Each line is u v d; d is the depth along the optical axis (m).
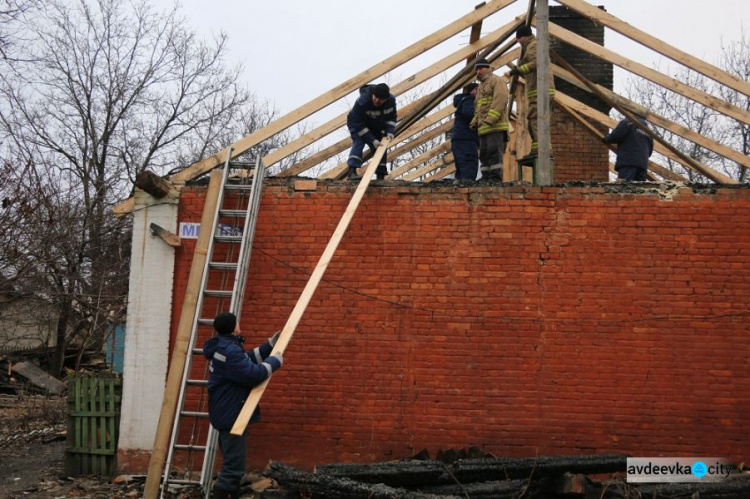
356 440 7.86
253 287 8.17
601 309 7.79
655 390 7.65
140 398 8.18
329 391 7.95
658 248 7.80
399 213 8.10
